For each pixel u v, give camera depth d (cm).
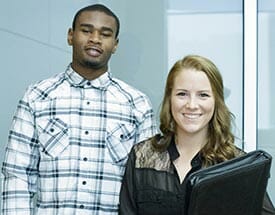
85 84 166
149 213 140
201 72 141
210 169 97
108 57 167
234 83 211
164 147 146
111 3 213
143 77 212
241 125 211
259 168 103
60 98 164
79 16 166
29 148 161
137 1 212
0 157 195
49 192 159
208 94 141
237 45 211
